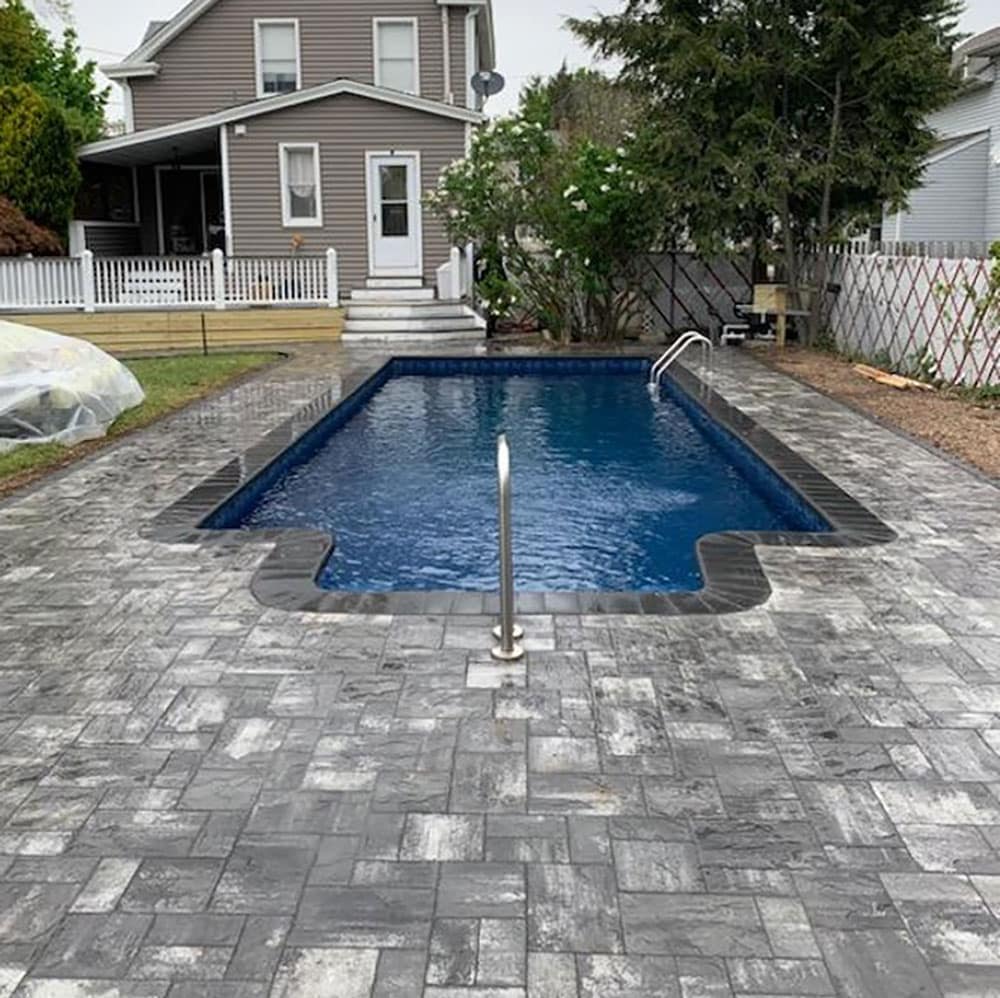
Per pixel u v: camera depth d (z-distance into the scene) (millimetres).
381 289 19000
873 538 5582
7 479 7219
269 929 2451
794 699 3658
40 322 16672
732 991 2244
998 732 3418
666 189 14953
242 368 13555
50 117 18812
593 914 2502
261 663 3986
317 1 20125
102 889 2604
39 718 3545
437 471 8844
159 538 5672
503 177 16359
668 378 12711
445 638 4223
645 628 4320
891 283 13141
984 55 21719
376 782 3115
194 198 21906
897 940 2410
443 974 2297
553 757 3258
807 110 15445
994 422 9195
